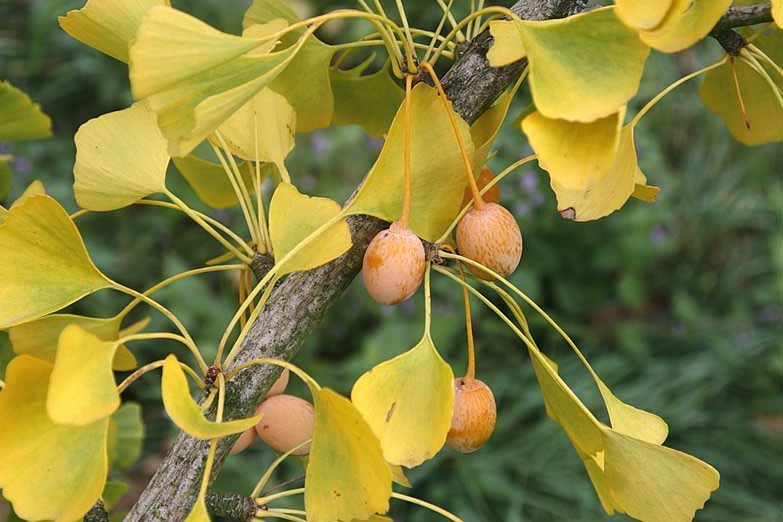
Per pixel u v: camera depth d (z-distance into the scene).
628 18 0.58
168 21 0.59
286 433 0.72
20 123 0.80
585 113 0.57
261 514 0.69
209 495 0.69
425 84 0.65
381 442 0.62
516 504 1.98
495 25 0.63
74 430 0.62
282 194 0.67
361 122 0.83
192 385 1.92
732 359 2.29
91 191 0.70
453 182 0.66
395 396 0.62
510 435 2.13
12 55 2.48
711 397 2.28
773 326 2.47
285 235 0.66
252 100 0.73
